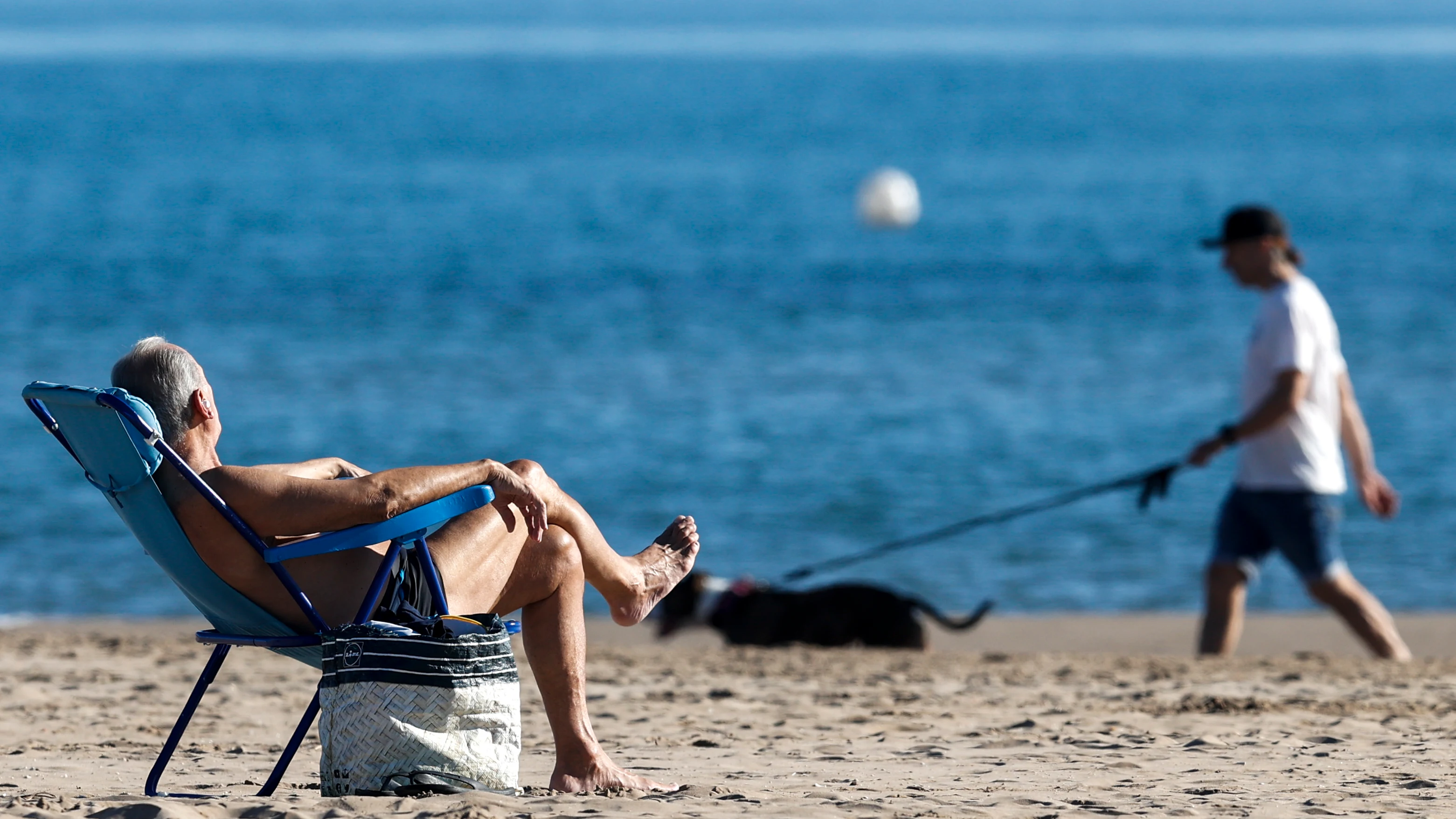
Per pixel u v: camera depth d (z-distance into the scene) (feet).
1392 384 246.68
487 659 45.03
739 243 462.60
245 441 201.36
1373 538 169.27
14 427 210.79
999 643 129.39
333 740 44.73
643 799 46.73
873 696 83.05
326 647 45.16
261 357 263.70
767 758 62.23
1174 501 186.19
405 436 207.21
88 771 58.08
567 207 569.23
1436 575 155.63
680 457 201.16
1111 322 313.32
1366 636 111.96
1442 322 305.53
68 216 497.05
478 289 355.97
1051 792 52.01
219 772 58.80
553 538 49.37
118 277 361.92
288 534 45.65
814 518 176.35
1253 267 114.21
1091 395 241.76
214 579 45.68
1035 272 396.78
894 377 255.29
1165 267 404.77
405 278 371.76
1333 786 53.57
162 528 45.16
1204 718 73.10
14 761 60.34
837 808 46.88
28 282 349.00
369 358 265.13
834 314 324.60
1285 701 79.51
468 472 46.47
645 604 51.96
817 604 128.36
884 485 189.57
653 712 77.05
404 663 43.98
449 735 44.52
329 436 206.08
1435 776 56.13
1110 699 81.41
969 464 200.13
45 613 137.59
